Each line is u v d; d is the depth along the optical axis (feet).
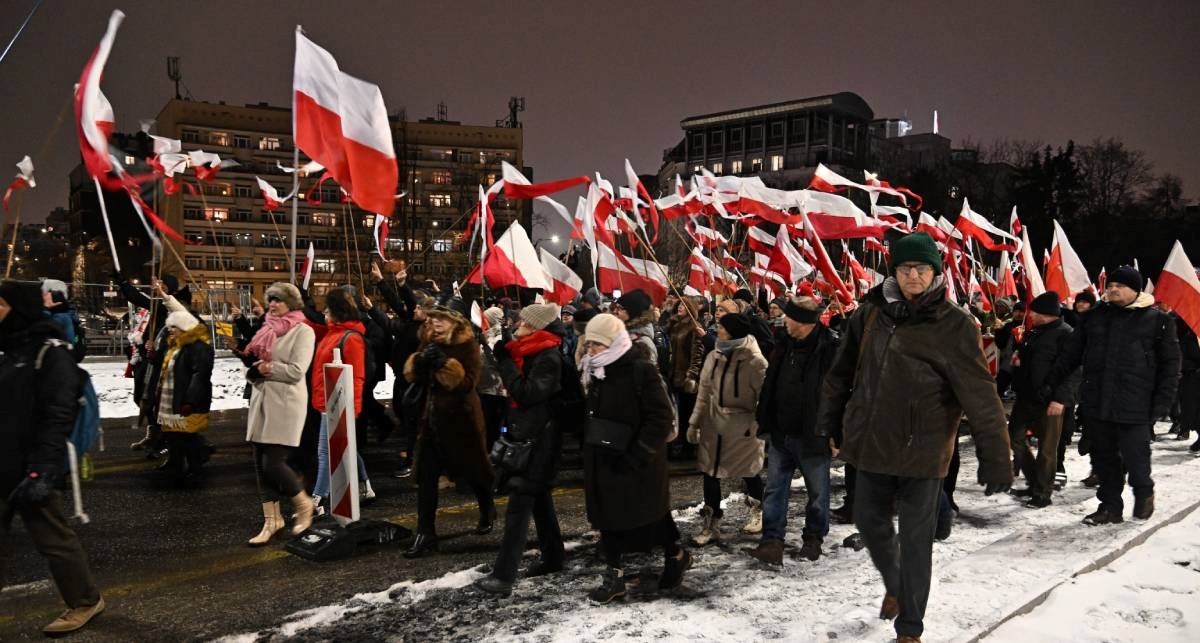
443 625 13.97
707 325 34.35
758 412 17.69
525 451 15.40
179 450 25.44
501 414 25.44
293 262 19.94
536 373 15.26
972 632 13.05
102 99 19.99
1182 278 25.84
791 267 36.29
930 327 12.01
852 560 17.62
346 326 20.20
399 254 222.69
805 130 246.88
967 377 11.78
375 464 28.78
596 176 33.73
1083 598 15.02
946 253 43.27
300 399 18.95
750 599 15.14
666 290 33.76
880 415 12.21
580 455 31.65
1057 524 20.13
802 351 17.35
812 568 17.07
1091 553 17.21
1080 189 165.17
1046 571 16.05
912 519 12.17
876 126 287.89
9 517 13.19
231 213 256.32
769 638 13.23
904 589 12.23
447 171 281.74
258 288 257.96
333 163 20.52
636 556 18.01
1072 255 35.22
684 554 15.65
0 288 12.94
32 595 15.78
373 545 18.85
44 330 13.26
